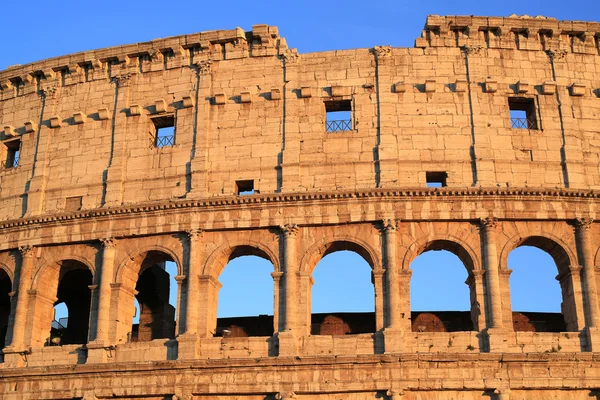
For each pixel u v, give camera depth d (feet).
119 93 229.45
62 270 220.43
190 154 217.56
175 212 209.77
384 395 186.60
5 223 220.23
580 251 200.13
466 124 212.43
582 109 215.92
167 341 200.03
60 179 224.94
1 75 242.37
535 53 221.05
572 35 223.71
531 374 185.57
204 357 196.34
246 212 206.90
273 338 196.03
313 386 187.73
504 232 201.87
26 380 201.67
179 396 191.11
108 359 201.57
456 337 192.54
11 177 230.68
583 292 196.95
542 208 202.59
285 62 221.87
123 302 208.95
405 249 200.95
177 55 229.04
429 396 185.78
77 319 251.19
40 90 238.07
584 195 203.72
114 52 232.73
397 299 195.31
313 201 204.85
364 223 203.41
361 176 207.92
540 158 209.87
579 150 210.79
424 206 202.49
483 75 217.36
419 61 219.20
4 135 237.66
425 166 208.03
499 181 206.18
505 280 198.08
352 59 220.43
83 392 196.65
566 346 191.52
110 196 217.36
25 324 211.61
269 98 219.20
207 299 202.39
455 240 201.26
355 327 221.46
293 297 198.29
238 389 189.98
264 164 212.43
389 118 212.84
